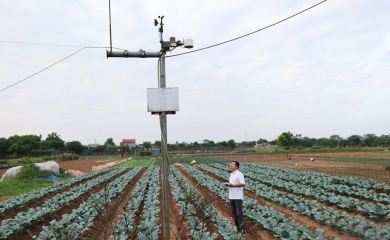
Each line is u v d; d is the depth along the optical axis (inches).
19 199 674.2
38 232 464.4
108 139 6943.9
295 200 575.8
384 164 1604.3
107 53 372.2
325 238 353.4
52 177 1359.5
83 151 4520.2
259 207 510.9
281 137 2896.2
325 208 490.9
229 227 402.0
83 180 1221.1
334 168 1412.4
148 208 533.0
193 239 306.8
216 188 747.4
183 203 539.5
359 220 410.9
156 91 345.1
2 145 3555.6
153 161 2581.2
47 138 5551.2
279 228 392.5
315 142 4985.2
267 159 2267.5
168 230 326.6
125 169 1727.4
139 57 374.6
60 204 604.4
